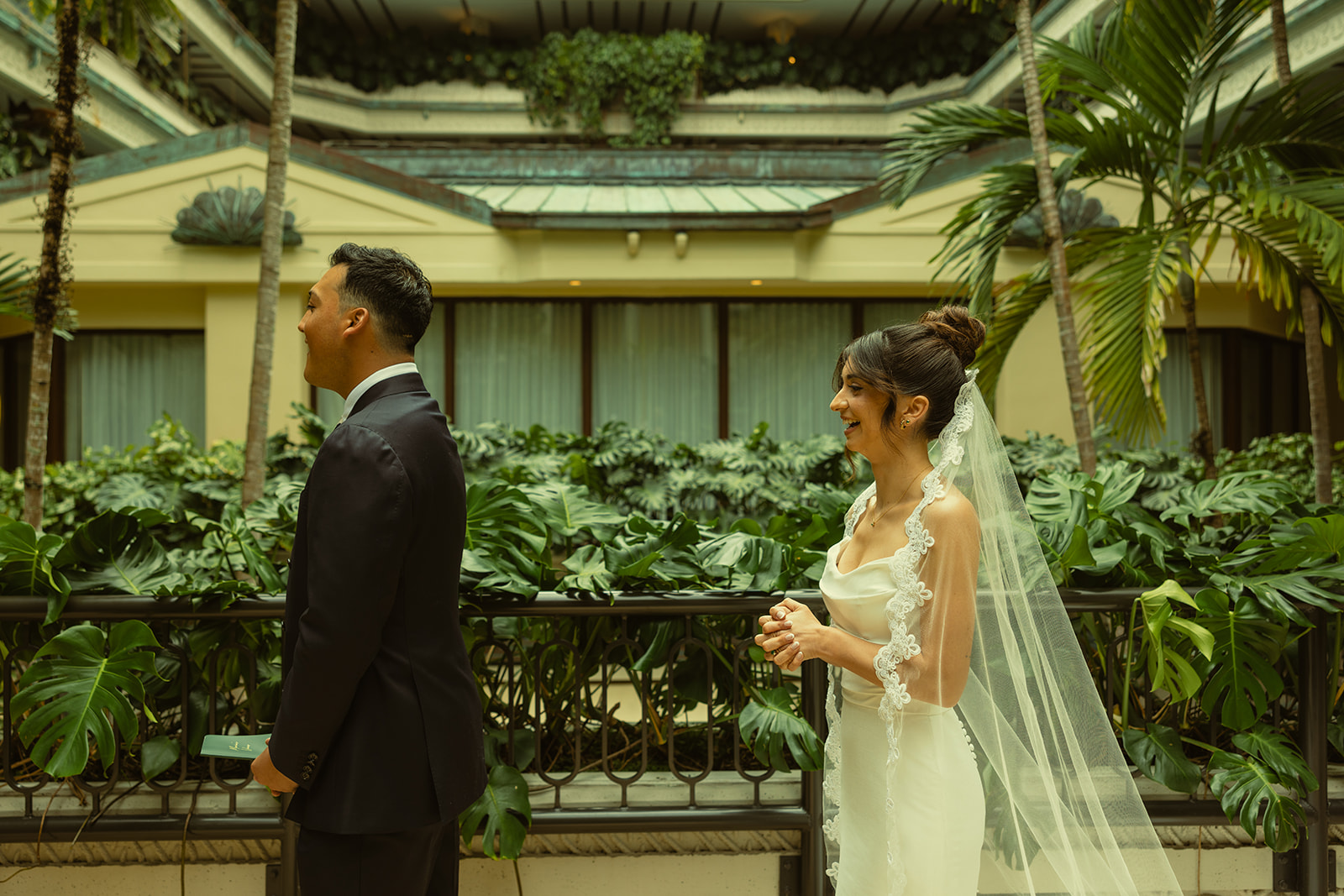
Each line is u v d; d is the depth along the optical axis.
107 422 7.99
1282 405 8.60
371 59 15.27
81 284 7.54
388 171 7.57
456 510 1.54
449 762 1.49
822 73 15.51
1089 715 1.68
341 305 1.57
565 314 8.19
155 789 2.25
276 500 2.97
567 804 2.36
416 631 1.49
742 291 8.07
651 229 7.45
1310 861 2.33
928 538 1.46
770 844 2.38
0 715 2.41
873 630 1.56
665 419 8.23
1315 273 3.78
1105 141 3.85
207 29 11.54
